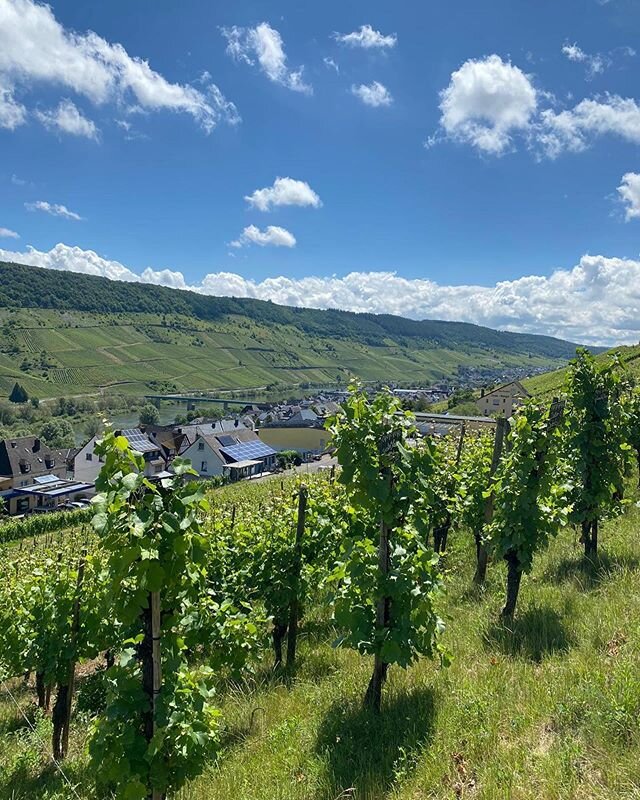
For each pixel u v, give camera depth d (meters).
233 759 5.75
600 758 3.98
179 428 89.00
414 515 6.20
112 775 3.88
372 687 5.88
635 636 5.66
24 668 9.66
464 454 16.88
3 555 21.77
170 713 3.94
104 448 3.78
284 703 6.91
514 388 81.31
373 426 5.71
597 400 9.27
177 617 4.18
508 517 7.53
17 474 65.12
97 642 8.05
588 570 8.79
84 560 8.43
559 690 5.00
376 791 4.36
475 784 4.13
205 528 11.65
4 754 7.79
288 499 14.07
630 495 13.27
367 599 5.97
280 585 9.04
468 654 6.68
